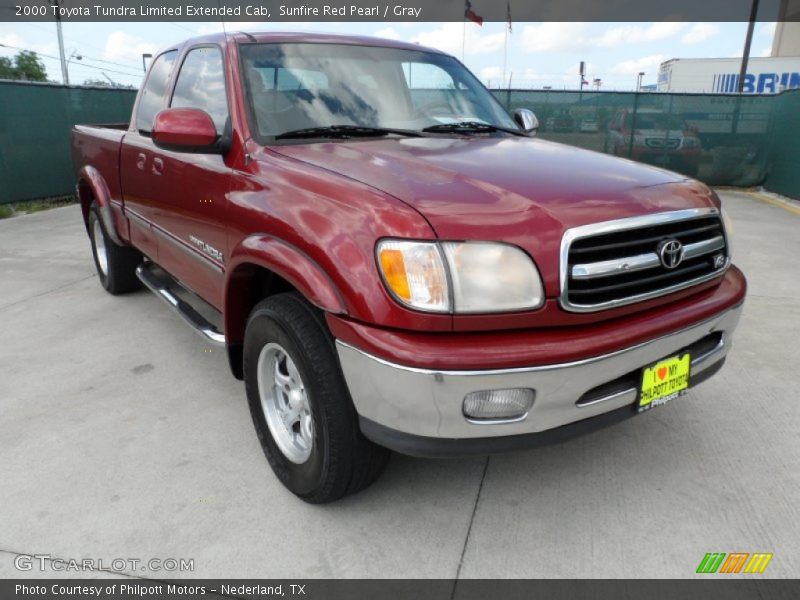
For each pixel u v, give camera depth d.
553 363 1.90
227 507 2.43
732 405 3.21
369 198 2.04
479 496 2.50
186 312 3.47
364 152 2.53
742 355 3.83
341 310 1.99
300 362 2.17
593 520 2.35
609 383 2.15
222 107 2.95
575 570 2.11
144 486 2.55
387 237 1.92
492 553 2.19
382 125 2.99
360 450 2.20
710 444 2.86
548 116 12.83
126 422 3.06
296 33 3.24
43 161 9.62
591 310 1.99
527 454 2.79
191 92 3.33
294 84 2.95
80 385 3.45
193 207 3.02
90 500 2.46
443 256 1.87
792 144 10.77
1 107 8.91
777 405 3.21
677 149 12.49
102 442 2.88
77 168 5.06
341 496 2.34
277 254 2.21
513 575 2.09
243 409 3.19
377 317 1.92
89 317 4.54
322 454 2.21
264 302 2.37
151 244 3.87
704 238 2.38
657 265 2.13
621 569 2.11
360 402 2.04
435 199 2.01
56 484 2.56
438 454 1.98
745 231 7.72
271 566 2.13
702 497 2.48
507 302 1.90
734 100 12.05
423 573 2.10
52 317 4.55
